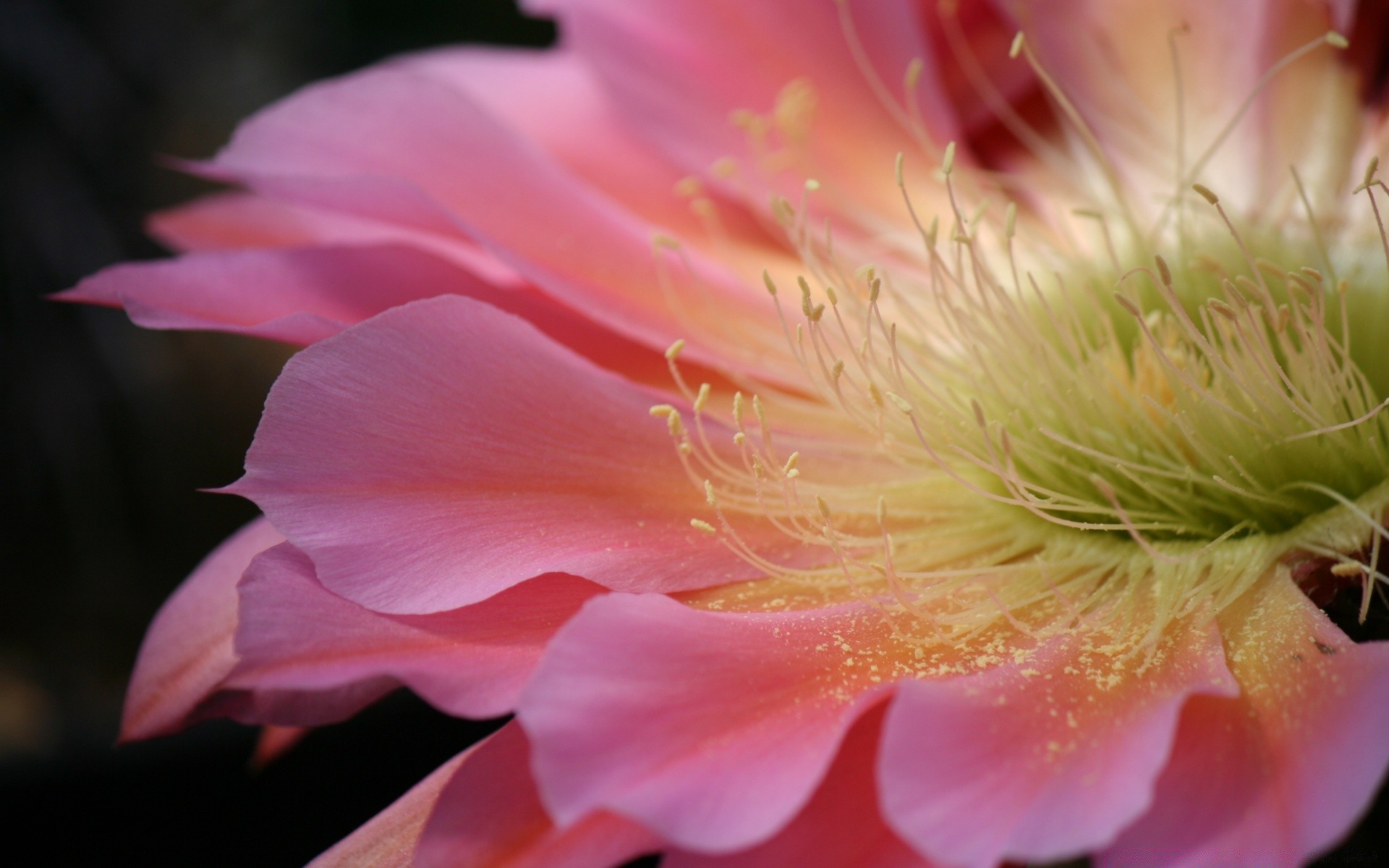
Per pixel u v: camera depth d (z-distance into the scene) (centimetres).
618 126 31
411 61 32
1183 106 31
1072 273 30
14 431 55
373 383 25
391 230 29
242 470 57
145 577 57
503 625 25
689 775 23
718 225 31
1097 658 25
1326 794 23
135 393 56
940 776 23
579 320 28
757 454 26
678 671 24
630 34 31
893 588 25
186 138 60
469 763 24
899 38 31
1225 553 27
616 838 24
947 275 28
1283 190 30
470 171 29
